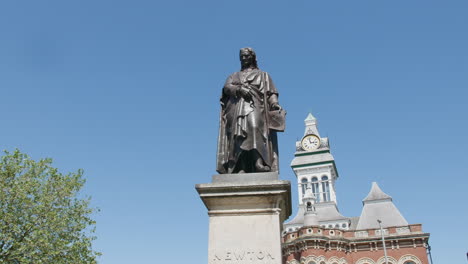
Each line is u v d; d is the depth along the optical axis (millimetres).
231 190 5500
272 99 6523
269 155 6168
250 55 6914
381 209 55125
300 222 61000
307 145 76812
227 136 6406
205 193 5539
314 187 72875
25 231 19141
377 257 49344
